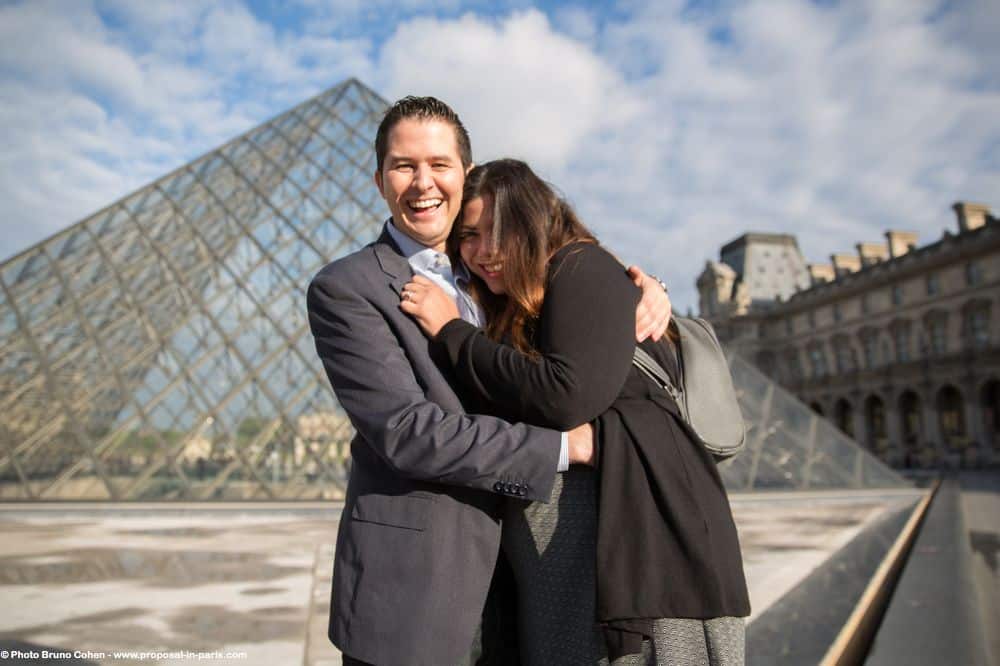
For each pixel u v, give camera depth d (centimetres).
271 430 2692
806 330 10088
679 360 335
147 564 1311
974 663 594
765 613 823
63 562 1336
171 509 2238
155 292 3198
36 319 3033
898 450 7969
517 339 309
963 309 7331
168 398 2773
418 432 271
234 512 2192
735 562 283
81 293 3162
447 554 280
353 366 294
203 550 1483
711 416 322
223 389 2844
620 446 285
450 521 285
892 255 8888
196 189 3719
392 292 310
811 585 1003
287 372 2900
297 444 2678
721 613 269
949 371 7319
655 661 269
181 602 998
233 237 3409
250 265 3306
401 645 268
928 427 7531
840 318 9356
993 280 6988
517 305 315
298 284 3216
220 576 1191
